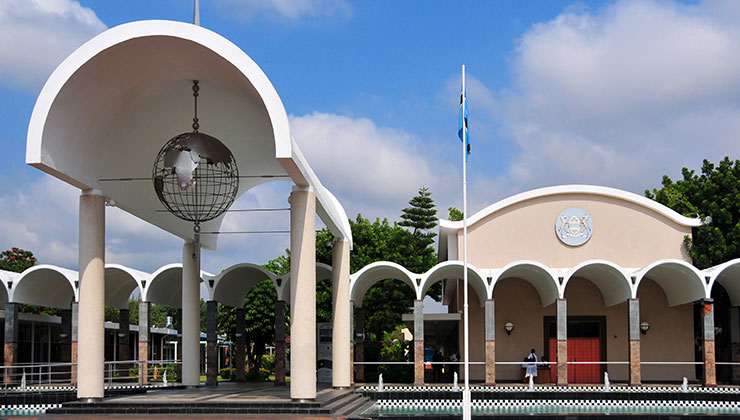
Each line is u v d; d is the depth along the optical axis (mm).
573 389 26016
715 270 26344
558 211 30297
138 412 16641
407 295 45031
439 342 43156
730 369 30094
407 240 46156
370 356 38406
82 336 17469
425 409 22719
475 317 31000
